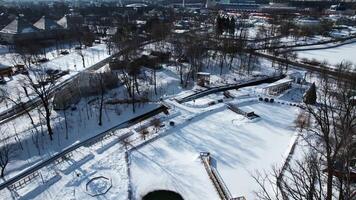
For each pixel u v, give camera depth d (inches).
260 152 2240.4
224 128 2610.7
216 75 4163.4
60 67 4313.5
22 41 5393.7
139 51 4697.3
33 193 1808.6
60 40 6048.2
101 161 2113.7
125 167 2050.9
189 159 2156.7
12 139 2406.5
